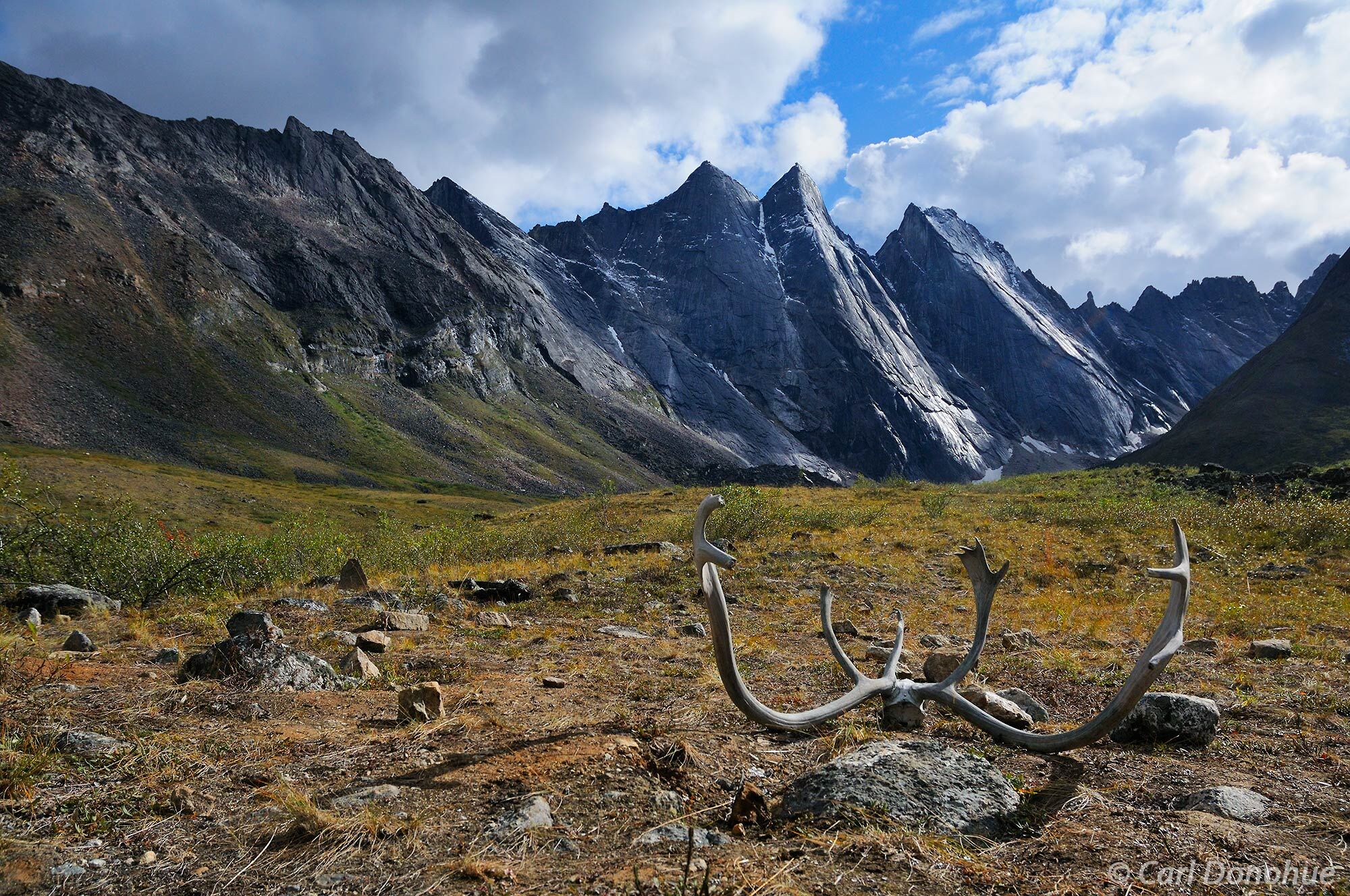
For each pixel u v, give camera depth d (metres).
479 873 2.57
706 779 3.54
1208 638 7.92
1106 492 24.83
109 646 6.91
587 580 12.12
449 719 4.41
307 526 15.84
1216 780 3.66
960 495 27.19
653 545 15.87
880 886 2.51
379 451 158.00
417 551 15.70
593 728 4.22
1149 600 10.41
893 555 14.37
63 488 66.69
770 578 12.15
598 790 3.31
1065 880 2.59
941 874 2.60
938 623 8.99
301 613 8.76
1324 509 16.31
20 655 5.42
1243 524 16.69
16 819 2.92
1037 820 3.13
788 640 7.93
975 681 5.93
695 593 10.91
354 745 3.97
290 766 3.65
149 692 4.70
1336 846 2.88
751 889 2.43
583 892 2.44
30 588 9.25
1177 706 4.28
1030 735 3.47
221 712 4.52
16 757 3.34
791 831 2.95
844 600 10.62
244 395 154.75
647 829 2.98
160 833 2.90
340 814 3.06
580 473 188.38
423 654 6.75
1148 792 3.49
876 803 3.04
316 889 2.52
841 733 4.06
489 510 108.75
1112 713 3.11
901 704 3.89
